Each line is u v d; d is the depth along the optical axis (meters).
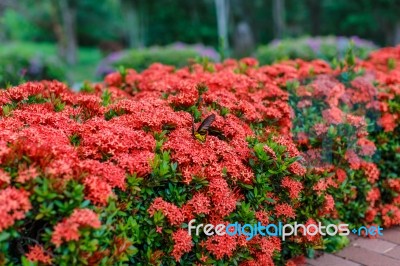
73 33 23.20
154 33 22.28
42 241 2.24
